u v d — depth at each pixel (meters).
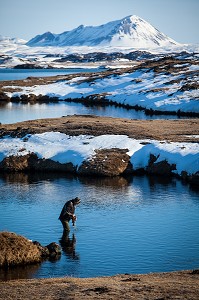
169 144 62.78
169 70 152.38
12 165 60.62
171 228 39.16
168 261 32.53
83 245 35.47
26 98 137.38
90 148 62.56
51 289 22.78
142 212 43.59
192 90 116.62
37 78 174.25
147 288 21.91
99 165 58.50
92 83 149.38
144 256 33.38
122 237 37.12
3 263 30.97
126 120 84.25
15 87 149.75
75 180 56.16
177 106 106.06
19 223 40.62
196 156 58.03
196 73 140.25
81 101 133.62
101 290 21.91
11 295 21.94
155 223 40.50
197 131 72.44
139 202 46.88
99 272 30.67
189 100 108.38
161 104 109.31
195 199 47.78
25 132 69.44
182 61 182.00
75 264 31.78
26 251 31.73
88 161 59.25
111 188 52.50
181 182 54.81
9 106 122.69
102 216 42.44
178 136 68.62
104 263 32.19
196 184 53.59
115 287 22.36
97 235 37.62
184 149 60.75
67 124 75.44
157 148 61.47
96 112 108.75
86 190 51.72
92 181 55.72
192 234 37.72
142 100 116.50
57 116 103.06
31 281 25.27
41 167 60.62
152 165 59.19
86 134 68.12
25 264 31.52
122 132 69.56
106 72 181.12
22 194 50.00
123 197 48.75
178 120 85.50
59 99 137.88
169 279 24.20
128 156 60.88
